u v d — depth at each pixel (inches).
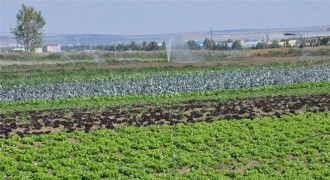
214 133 2827.3
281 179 2143.2
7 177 2117.4
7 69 6668.3
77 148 2504.9
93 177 2137.1
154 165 2290.8
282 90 4562.0
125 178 2130.9
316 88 4685.0
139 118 3186.5
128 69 6131.9
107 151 2504.9
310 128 2955.2
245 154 2486.5
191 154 2472.9
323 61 6953.7
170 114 3309.5
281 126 3006.9
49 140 2677.2
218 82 4608.8
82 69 6254.9
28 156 2359.7
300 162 2412.6
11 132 2822.3
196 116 3267.7
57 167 2250.2
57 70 6205.7
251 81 4749.0
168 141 2679.6
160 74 5457.7
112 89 4296.3
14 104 3902.6
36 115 3366.1
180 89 4426.7
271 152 2519.7
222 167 2346.2
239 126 2992.1
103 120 3105.3
